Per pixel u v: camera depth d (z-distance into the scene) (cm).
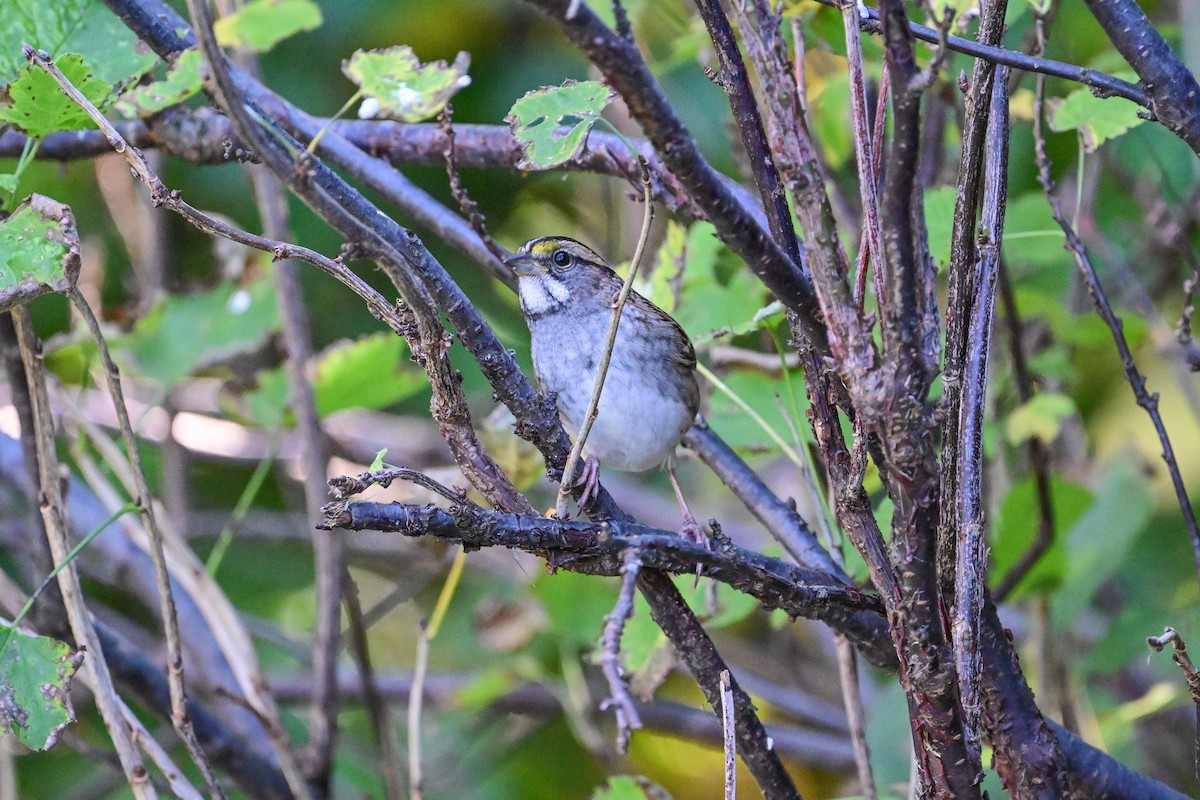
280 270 875
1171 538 1216
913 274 430
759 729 578
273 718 800
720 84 549
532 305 880
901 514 461
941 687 483
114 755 930
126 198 1162
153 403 996
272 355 1241
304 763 869
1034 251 927
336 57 1139
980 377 494
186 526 1112
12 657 579
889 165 419
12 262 559
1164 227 964
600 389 521
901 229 425
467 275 1183
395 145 870
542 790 1230
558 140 508
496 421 893
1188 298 690
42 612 746
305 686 1141
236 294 1031
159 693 822
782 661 1325
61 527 664
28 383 667
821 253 437
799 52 590
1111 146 1084
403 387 983
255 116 497
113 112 812
